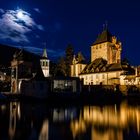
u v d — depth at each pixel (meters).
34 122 31.02
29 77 92.94
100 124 30.39
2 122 30.45
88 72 124.44
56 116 37.25
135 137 22.92
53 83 81.06
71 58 150.88
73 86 83.25
